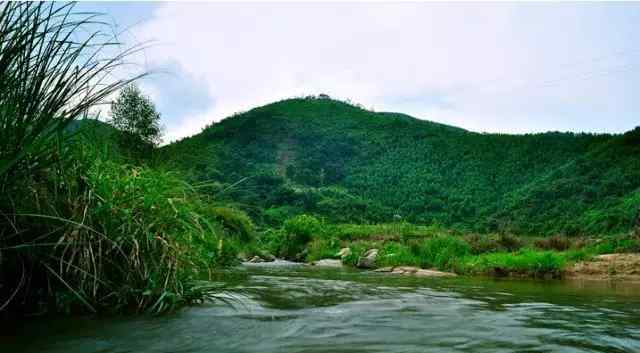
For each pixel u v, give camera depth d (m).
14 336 2.25
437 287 5.51
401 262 13.02
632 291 5.48
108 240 2.98
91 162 3.33
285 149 161.38
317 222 23.88
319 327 2.60
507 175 120.69
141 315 2.76
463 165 136.00
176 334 2.34
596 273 8.79
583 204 73.88
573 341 2.34
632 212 52.22
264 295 3.90
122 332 2.36
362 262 13.36
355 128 179.38
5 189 2.78
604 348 2.20
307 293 4.21
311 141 168.75
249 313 2.94
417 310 3.30
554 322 2.90
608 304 3.99
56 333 2.31
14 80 2.70
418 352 2.08
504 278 8.24
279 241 23.19
